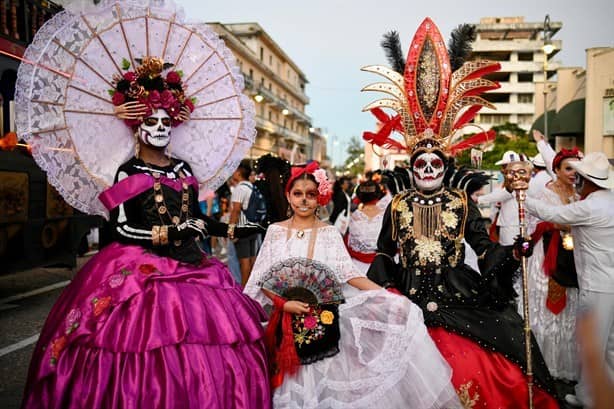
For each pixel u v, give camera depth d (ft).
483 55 182.60
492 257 11.37
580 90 76.02
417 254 12.00
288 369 10.15
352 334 10.36
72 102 10.99
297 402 10.04
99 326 9.43
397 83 13.20
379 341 10.31
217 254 36.91
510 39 188.65
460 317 11.19
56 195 21.59
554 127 73.51
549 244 15.17
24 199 19.51
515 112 179.63
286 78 193.36
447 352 10.78
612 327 12.36
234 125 12.83
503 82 181.78
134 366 9.06
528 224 17.69
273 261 10.85
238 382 9.51
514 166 11.61
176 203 11.15
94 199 11.46
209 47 12.38
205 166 12.77
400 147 13.58
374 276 12.00
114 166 11.62
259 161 17.85
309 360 10.14
